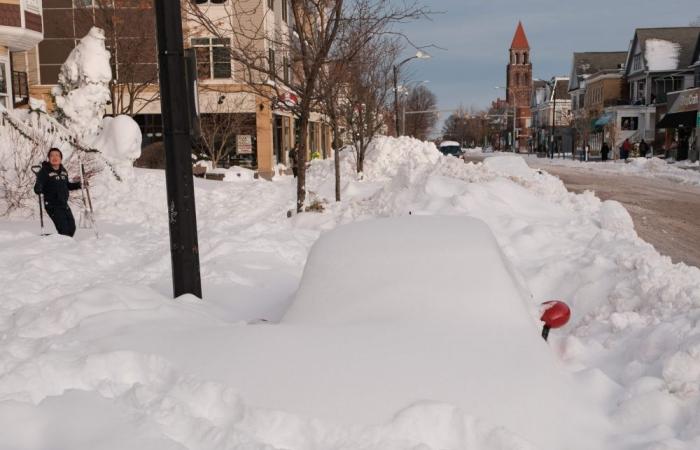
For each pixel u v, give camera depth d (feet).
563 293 23.94
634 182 97.60
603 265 23.68
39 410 10.83
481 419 10.56
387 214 42.93
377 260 14.97
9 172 51.44
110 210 53.88
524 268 27.25
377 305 13.79
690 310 18.26
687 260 36.88
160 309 16.46
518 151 386.93
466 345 12.30
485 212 39.01
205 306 19.19
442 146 156.97
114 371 12.32
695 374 13.20
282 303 20.33
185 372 11.88
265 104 111.34
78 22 115.55
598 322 19.08
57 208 39.06
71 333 14.82
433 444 10.28
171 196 20.44
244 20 98.53
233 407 11.00
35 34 83.71
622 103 235.40
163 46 19.95
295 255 32.04
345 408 10.71
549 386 11.66
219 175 90.38
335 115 60.39
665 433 11.56
